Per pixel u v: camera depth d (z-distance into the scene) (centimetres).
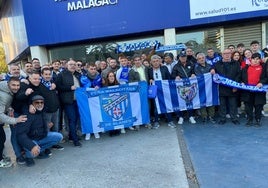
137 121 685
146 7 1065
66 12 1096
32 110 527
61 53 1198
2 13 1980
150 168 480
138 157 531
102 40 1174
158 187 416
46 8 1101
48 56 1196
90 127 664
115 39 1170
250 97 646
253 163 464
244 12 1039
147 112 690
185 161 495
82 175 479
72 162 538
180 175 446
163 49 897
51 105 570
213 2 1044
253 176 423
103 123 669
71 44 1186
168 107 702
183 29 1125
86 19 1091
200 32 1131
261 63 647
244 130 629
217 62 687
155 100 698
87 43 1183
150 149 565
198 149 544
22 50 1409
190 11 1052
